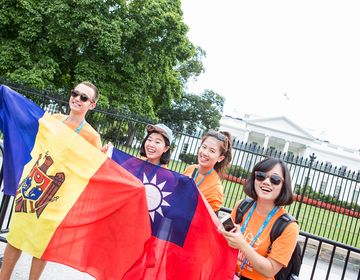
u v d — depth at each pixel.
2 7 18.84
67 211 2.96
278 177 2.61
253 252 2.45
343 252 8.83
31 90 11.77
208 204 2.94
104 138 12.21
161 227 3.04
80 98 3.65
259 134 56.69
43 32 19.38
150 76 21.91
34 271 3.01
